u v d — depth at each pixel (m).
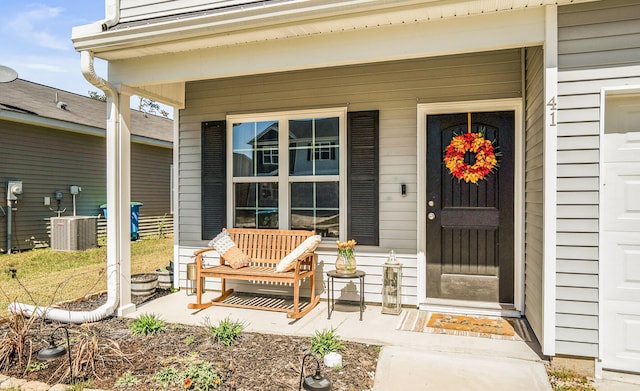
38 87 10.62
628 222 2.69
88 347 2.79
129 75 3.90
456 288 4.11
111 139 3.93
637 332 2.68
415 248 4.20
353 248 4.17
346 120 4.42
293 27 3.14
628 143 2.70
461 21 2.95
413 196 4.20
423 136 4.17
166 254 8.23
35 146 8.53
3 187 7.90
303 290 4.60
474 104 3.99
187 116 5.08
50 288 5.22
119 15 3.97
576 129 2.69
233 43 3.47
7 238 7.96
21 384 2.56
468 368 2.78
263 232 4.52
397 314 3.95
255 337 3.39
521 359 2.89
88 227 8.62
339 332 3.44
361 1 2.82
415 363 2.86
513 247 3.94
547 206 2.75
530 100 3.49
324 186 4.56
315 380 2.46
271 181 4.76
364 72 4.36
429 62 4.13
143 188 11.33
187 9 3.74
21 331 2.97
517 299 3.87
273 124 4.76
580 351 2.71
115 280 3.93
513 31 2.84
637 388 2.54
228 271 4.11
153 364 2.84
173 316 3.94
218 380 2.56
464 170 4.03
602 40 2.65
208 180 4.95
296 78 4.60
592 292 2.68
